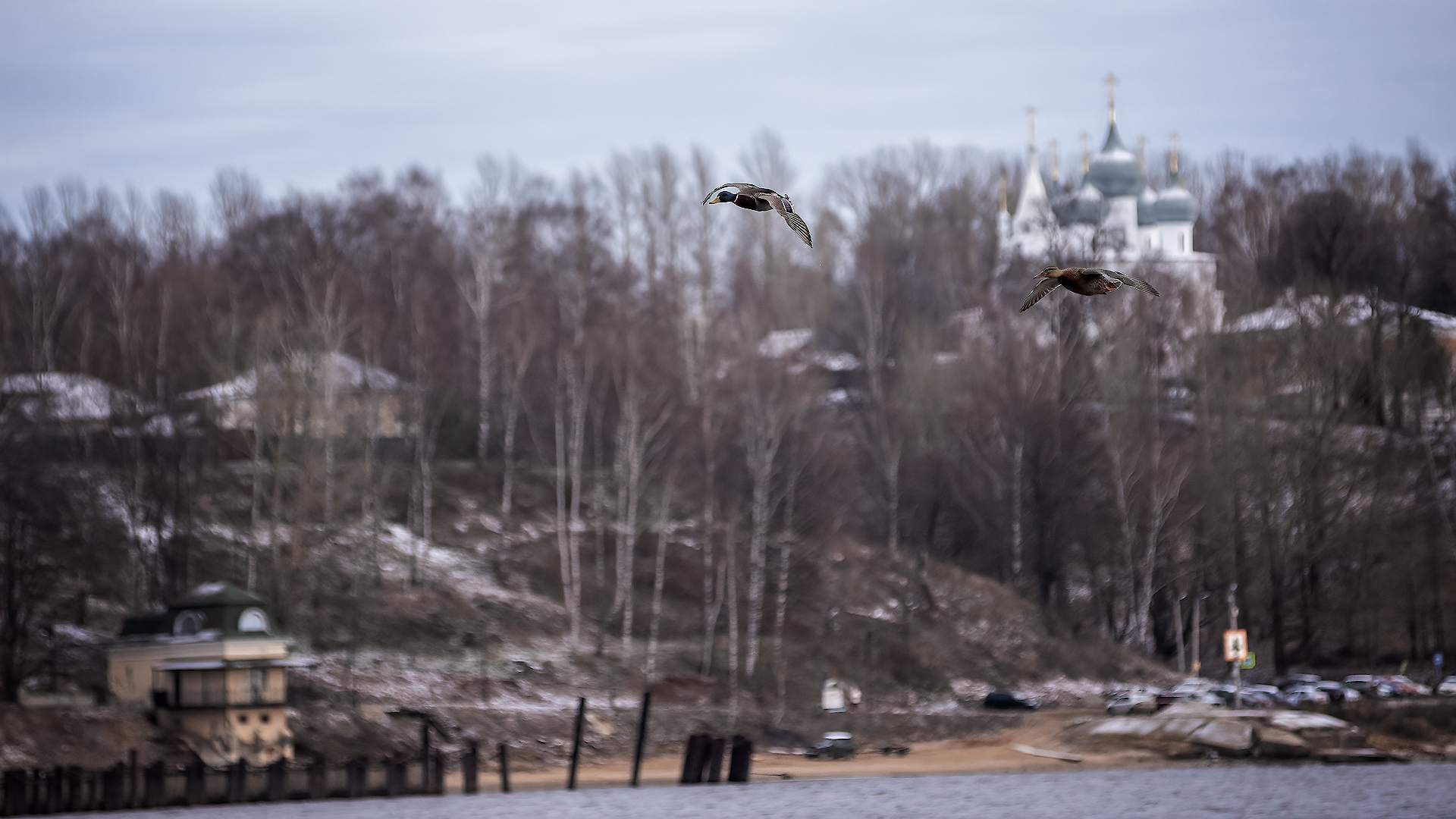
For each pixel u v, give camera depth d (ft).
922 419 436.35
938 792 266.16
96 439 358.43
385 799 261.24
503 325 446.60
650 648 338.13
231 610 278.67
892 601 380.78
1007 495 414.00
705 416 384.27
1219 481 382.83
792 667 343.67
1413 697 338.54
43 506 318.45
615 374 391.04
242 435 361.10
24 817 236.22
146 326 396.57
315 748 273.54
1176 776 281.33
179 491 325.62
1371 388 436.35
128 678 279.90
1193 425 431.02
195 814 239.91
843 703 329.11
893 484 408.05
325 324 361.30
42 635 298.15
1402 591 384.06
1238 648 313.53
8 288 400.88
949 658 362.94
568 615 354.33
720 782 279.69
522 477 414.00
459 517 389.39
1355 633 385.91
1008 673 362.74
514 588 362.94
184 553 319.68
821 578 378.73
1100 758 299.99
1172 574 390.21
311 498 353.10
